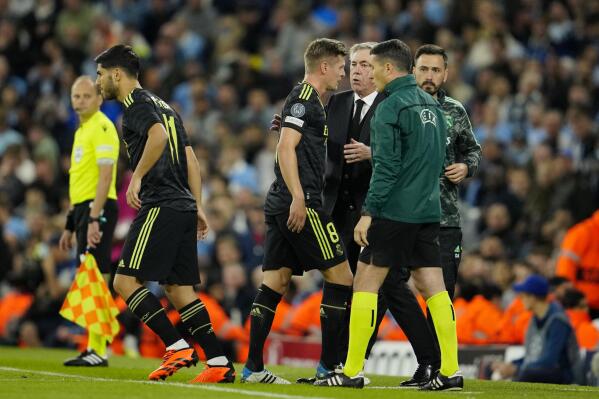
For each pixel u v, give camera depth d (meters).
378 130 25.75
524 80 62.38
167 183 27.80
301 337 44.91
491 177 55.19
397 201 25.97
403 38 70.56
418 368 28.84
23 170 67.88
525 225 52.31
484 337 41.94
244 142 65.25
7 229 61.75
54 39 78.25
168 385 26.06
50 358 38.06
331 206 29.78
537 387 29.00
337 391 25.17
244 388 25.55
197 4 78.62
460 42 68.19
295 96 27.12
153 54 78.38
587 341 38.44
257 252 55.59
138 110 27.67
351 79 30.08
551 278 39.97
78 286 32.97
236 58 72.94
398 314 28.86
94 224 33.03
